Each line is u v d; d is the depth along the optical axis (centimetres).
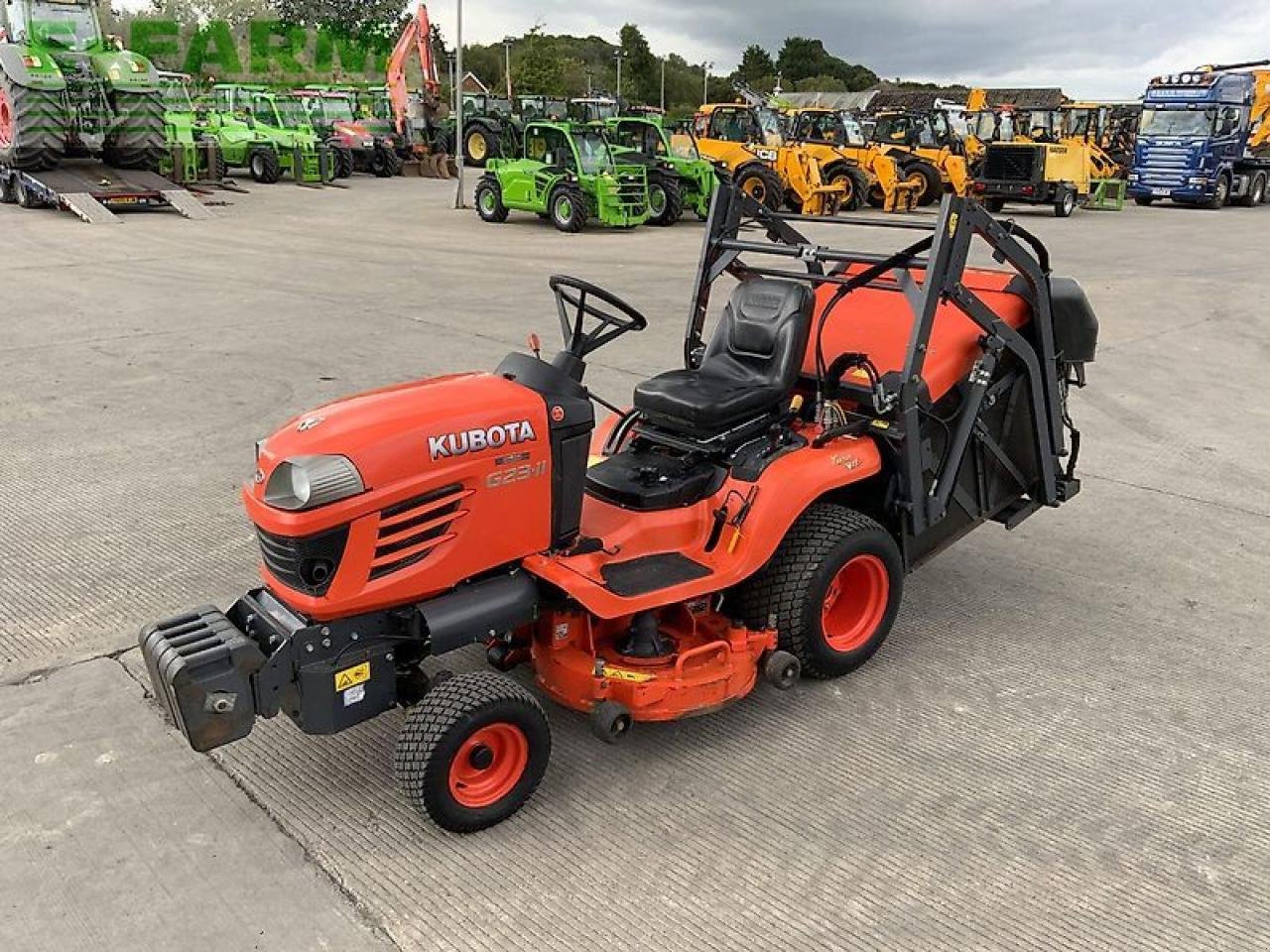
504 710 297
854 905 279
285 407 694
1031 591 474
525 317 1007
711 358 412
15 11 1680
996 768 342
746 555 352
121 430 641
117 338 879
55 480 560
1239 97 2539
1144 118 2558
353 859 293
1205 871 296
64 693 369
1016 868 295
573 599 325
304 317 985
